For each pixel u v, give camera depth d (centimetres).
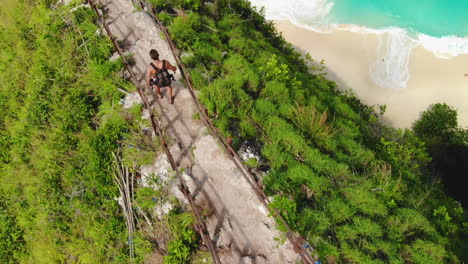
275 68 864
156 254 610
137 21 1062
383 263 527
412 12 1877
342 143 767
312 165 675
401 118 1594
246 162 682
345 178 660
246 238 602
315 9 1969
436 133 1264
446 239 586
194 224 588
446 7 1848
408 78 1706
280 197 606
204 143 731
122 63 927
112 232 668
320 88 1115
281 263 564
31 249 752
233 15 1216
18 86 1052
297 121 773
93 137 798
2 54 1177
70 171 761
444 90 1661
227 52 986
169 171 703
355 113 1035
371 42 1844
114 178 730
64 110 876
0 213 807
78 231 705
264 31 1392
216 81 820
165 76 723
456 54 1753
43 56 1062
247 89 852
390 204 627
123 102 859
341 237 562
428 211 676
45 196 762
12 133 937
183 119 793
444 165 1103
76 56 1023
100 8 1159
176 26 970
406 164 863
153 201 667
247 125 737
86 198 725
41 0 1303
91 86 902
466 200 1004
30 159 856
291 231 552
